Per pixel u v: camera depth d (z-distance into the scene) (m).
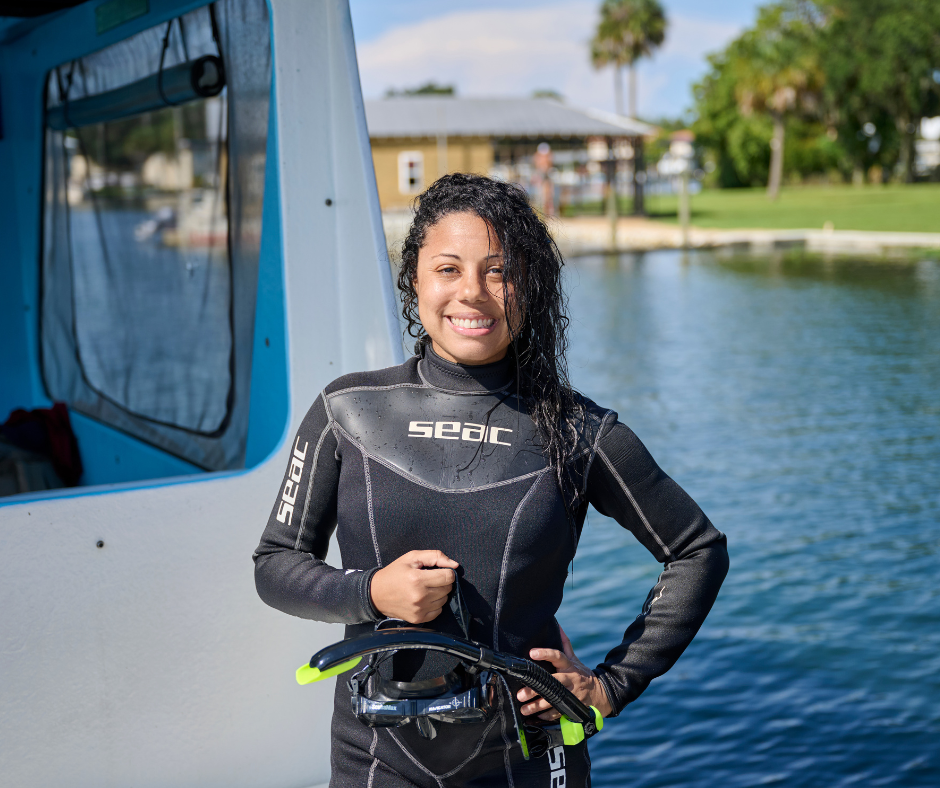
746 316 18.06
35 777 1.93
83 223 3.78
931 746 4.13
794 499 7.47
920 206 47.00
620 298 21.47
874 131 77.62
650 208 58.00
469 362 1.57
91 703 1.96
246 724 2.09
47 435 3.90
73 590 1.93
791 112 64.69
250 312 2.57
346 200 2.19
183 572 2.03
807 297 20.41
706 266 28.44
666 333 16.31
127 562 1.98
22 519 1.89
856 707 4.47
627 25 73.00
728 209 53.44
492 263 1.53
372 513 1.53
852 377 12.20
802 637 5.19
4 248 4.30
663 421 10.14
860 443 9.09
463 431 1.56
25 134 4.14
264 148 2.40
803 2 68.94
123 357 3.52
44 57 3.77
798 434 9.46
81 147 3.76
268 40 2.29
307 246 2.20
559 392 1.58
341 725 1.61
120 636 1.98
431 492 1.52
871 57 67.69
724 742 4.23
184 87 2.76
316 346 2.21
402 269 1.67
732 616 5.48
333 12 2.19
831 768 3.99
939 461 8.41
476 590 1.50
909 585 5.82
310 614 1.54
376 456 1.56
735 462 8.52
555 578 1.57
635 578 6.04
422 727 1.45
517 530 1.50
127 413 3.50
